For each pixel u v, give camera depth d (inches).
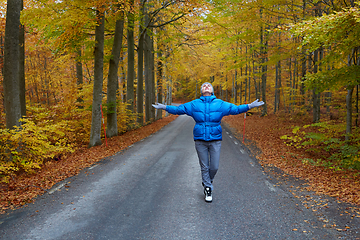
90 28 403.2
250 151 322.7
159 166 247.6
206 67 924.0
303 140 372.8
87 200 158.2
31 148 270.4
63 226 121.6
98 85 405.1
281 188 174.4
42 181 205.2
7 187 195.3
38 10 288.0
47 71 857.5
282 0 406.3
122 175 217.6
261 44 604.7
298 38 450.3
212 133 142.1
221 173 217.5
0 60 453.4
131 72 629.0
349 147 248.2
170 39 627.5
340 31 207.0
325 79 248.7
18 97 267.1
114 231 115.5
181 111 143.4
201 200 153.6
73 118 484.7
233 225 119.0
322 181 187.9
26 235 113.0
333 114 599.2
